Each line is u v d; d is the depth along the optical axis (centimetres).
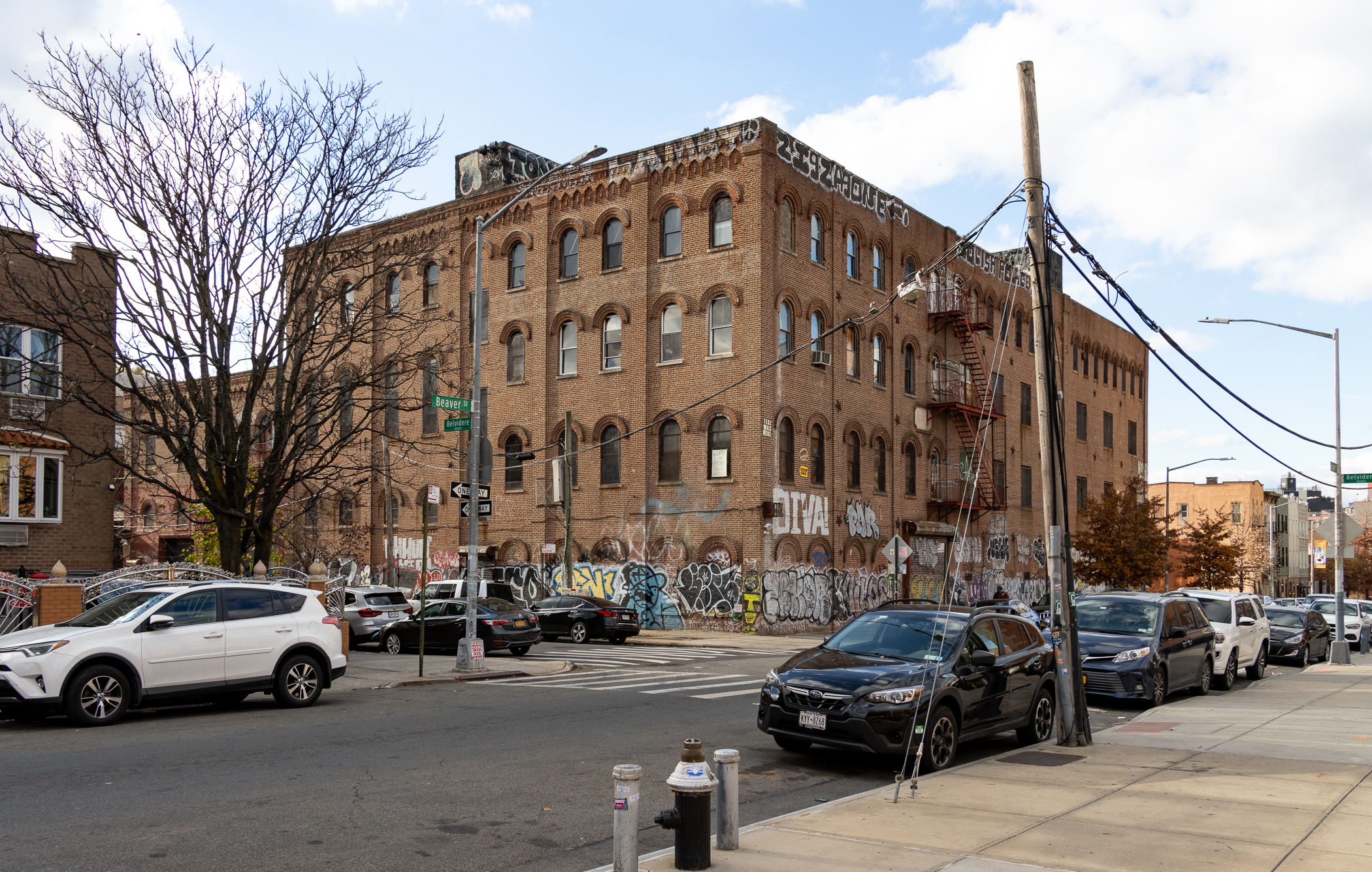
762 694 1084
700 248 3416
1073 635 1197
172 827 759
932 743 1020
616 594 3478
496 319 3853
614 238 3612
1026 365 5034
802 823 782
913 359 4169
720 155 3388
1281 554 9988
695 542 3350
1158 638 1616
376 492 4150
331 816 802
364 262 2483
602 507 3541
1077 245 1389
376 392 2852
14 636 1298
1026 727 1194
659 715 1403
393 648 2553
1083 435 5541
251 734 1205
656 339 3494
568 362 3691
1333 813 820
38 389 2345
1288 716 1449
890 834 746
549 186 3744
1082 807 838
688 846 653
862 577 3716
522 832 771
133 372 2512
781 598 3294
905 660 1075
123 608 1363
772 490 3281
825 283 3619
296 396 2500
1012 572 4750
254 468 2469
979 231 1636
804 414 3462
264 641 1420
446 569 3888
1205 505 8619
